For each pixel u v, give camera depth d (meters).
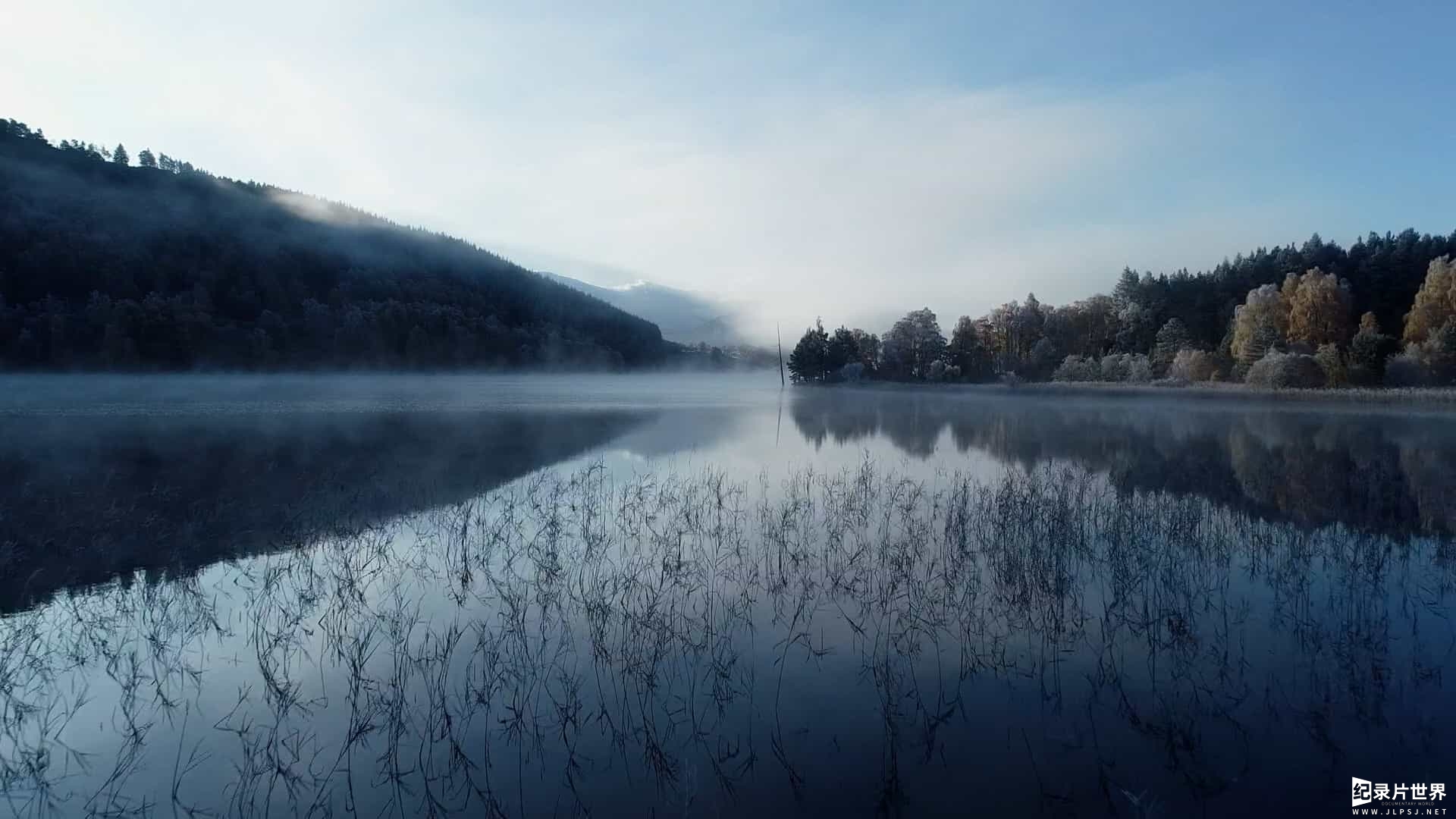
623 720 7.31
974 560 12.62
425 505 17.98
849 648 8.98
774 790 6.09
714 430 38.72
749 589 11.23
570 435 36.03
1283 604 10.17
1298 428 36.06
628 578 11.77
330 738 7.14
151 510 17.45
